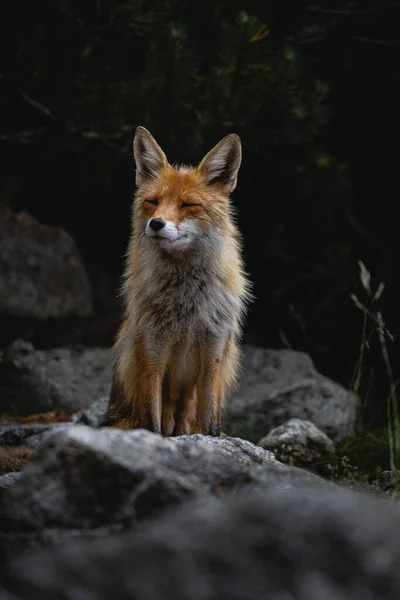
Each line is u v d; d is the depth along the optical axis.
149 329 8.50
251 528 4.12
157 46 13.05
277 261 17.66
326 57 16.73
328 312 16.53
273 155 15.62
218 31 13.75
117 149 15.23
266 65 13.43
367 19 16.09
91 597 3.85
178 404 8.99
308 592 3.79
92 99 13.62
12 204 18.53
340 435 11.98
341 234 17.00
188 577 3.91
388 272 16.30
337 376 15.87
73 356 14.93
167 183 8.65
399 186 17.27
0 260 15.60
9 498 4.86
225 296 8.67
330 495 4.44
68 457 4.89
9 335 15.55
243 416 12.70
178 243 8.24
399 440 9.72
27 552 4.51
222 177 8.92
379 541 4.04
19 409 13.58
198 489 4.86
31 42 12.99
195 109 13.80
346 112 17.23
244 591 3.84
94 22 13.25
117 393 9.61
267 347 17.34
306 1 15.18
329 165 14.88
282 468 5.28
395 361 15.80
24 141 15.12
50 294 16.03
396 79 16.62
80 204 19.30
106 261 19.52
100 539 4.50
